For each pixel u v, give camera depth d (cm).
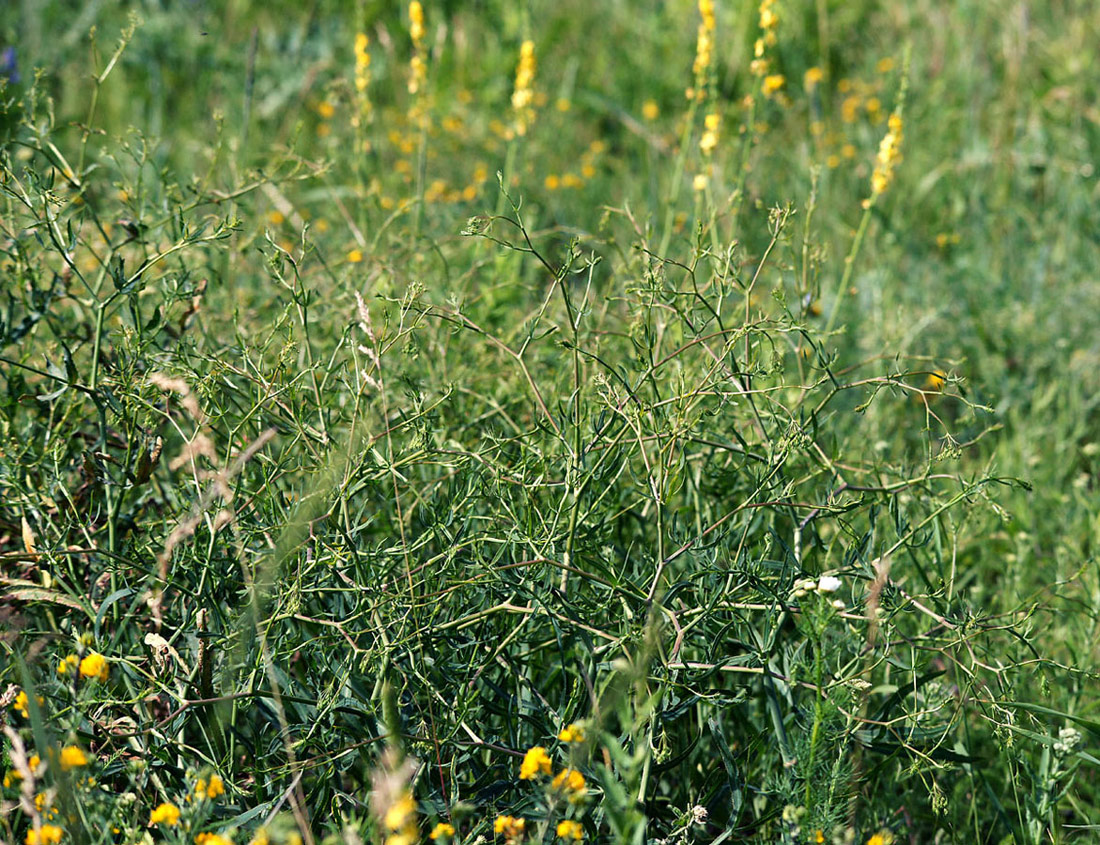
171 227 248
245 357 206
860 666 206
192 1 642
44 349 238
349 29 692
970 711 235
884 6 712
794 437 206
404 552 191
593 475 200
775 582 201
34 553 194
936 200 518
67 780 157
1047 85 605
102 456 200
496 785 183
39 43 582
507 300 314
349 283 273
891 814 217
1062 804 231
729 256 216
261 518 206
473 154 565
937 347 400
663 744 192
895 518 206
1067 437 370
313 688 194
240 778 194
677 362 238
